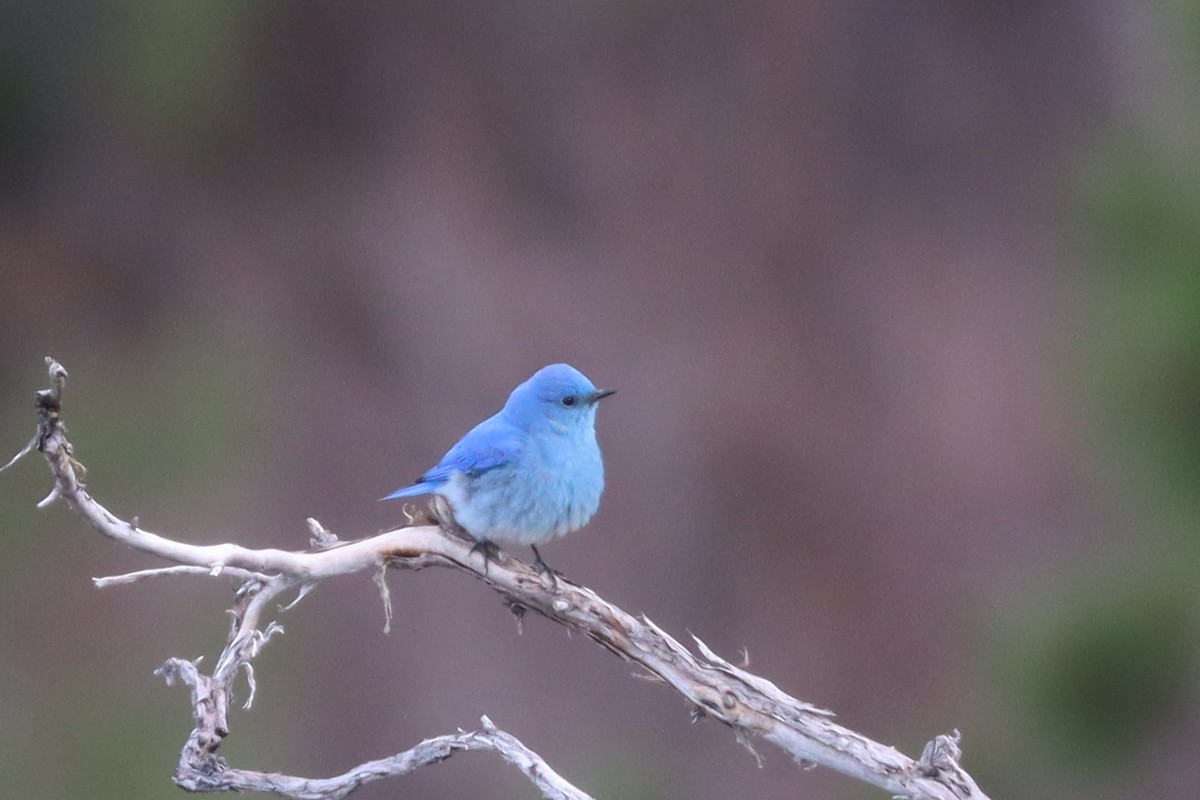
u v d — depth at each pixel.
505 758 5.77
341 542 6.52
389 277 17.00
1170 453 8.48
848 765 6.31
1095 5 17.09
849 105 17.72
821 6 17.77
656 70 17.97
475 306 16.83
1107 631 9.39
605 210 17.48
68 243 17.52
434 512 6.70
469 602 15.66
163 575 5.96
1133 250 8.66
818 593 16.06
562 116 17.81
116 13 17.19
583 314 16.91
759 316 17.08
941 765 6.21
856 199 17.56
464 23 17.83
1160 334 8.35
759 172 17.58
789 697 6.41
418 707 15.20
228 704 5.91
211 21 17.17
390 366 16.72
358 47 17.64
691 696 6.44
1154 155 8.87
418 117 17.77
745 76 17.84
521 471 8.04
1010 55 17.48
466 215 17.38
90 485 16.00
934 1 17.62
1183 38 9.12
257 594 6.26
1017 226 17.30
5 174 17.56
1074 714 9.58
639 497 16.25
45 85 17.33
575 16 17.91
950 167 17.55
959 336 16.80
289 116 17.64
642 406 16.53
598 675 15.50
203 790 5.75
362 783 5.78
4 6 16.95
